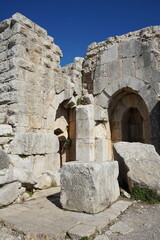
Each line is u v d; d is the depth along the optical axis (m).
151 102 7.68
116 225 3.25
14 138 5.67
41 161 6.24
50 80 7.59
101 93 8.98
